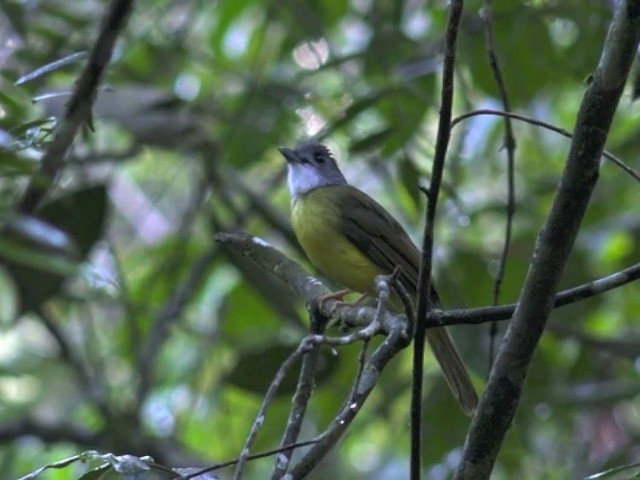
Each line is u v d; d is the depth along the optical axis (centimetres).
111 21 844
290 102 1236
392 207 1445
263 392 995
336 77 1356
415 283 972
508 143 775
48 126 803
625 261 1268
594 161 534
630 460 1161
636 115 1388
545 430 1283
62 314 1317
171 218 1565
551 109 1430
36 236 799
